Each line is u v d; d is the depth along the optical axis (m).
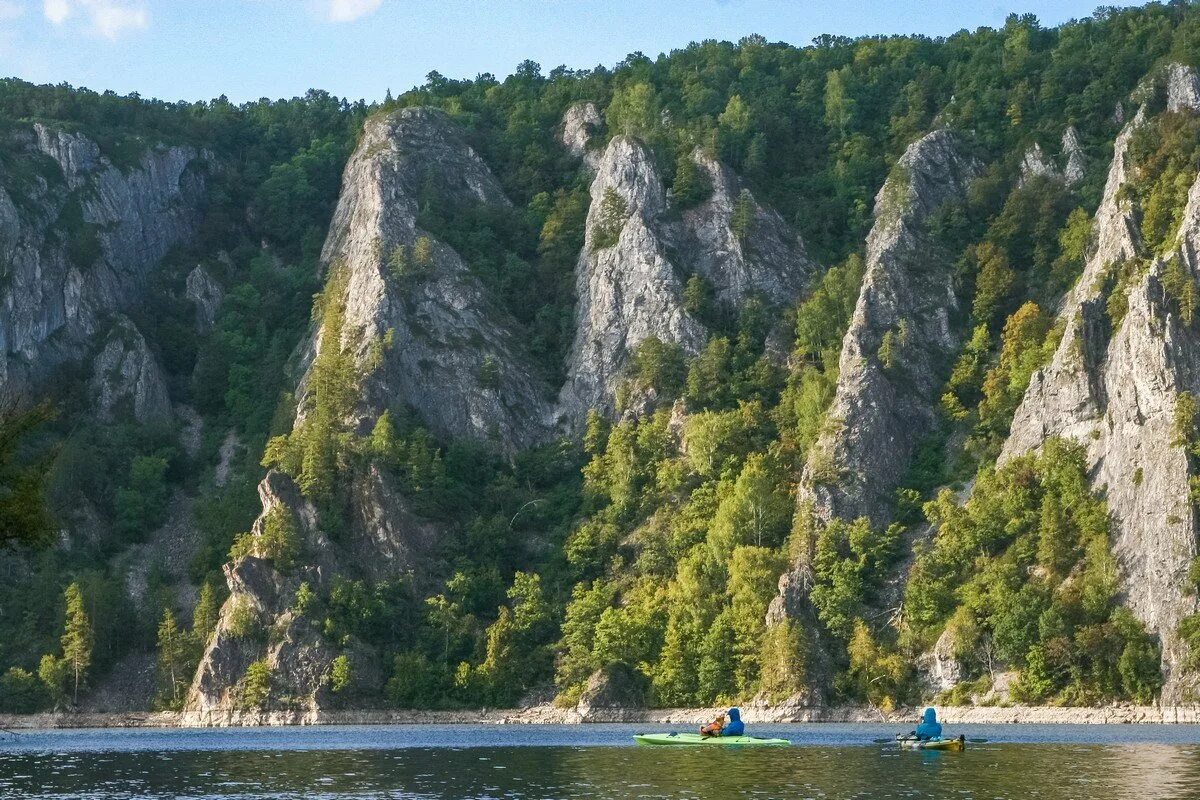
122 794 124.12
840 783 125.81
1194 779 125.38
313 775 138.50
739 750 165.12
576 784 127.31
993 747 164.75
